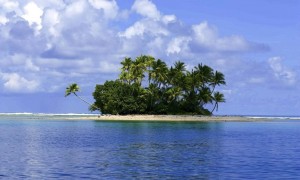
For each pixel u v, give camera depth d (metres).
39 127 97.25
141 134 73.69
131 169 32.50
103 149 47.94
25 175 29.66
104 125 105.12
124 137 66.75
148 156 41.12
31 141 58.69
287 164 35.66
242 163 36.19
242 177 29.30
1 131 82.25
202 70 144.12
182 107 145.88
